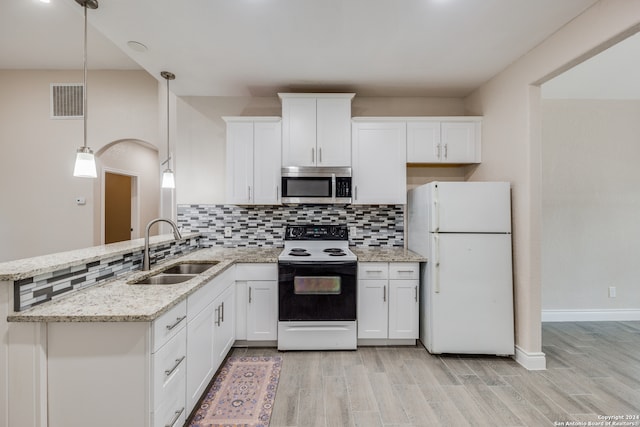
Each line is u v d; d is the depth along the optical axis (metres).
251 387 2.08
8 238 3.64
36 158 3.65
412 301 2.67
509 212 2.47
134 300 1.43
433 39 2.13
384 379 2.18
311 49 2.27
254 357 2.50
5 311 1.25
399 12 1.83
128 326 1.28
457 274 2.48
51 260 1.54
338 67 2.56
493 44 2.20
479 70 2.62
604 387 2.09
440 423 1.73
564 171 3.30
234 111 3.23
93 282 1.69
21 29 2.82
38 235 3.65
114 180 4.66
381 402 1.92
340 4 1.76
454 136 2.95
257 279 2.64
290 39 2.13
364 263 2.66
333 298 2.58
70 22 2.71
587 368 2.34
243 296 2.64
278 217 3.22
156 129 3.65
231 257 2.67
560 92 3.15
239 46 2.23
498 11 1.83
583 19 1.84
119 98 3.67
